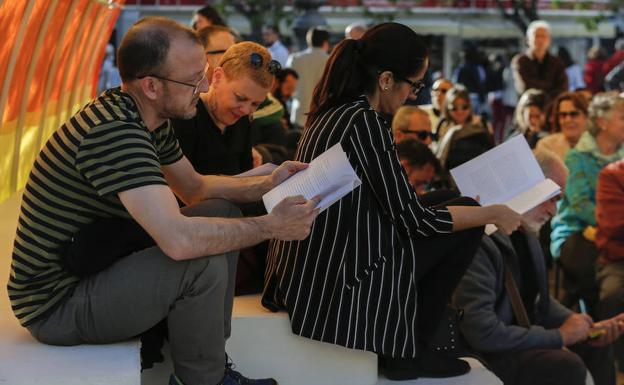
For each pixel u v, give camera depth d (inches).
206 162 208.4
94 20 350.3
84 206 154.6
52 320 158.4
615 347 272.2
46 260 156.0
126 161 150.3
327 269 181.5
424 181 257.0
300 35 893.8
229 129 211.9
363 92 185.6
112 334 158.9
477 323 208.2
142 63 154.9
